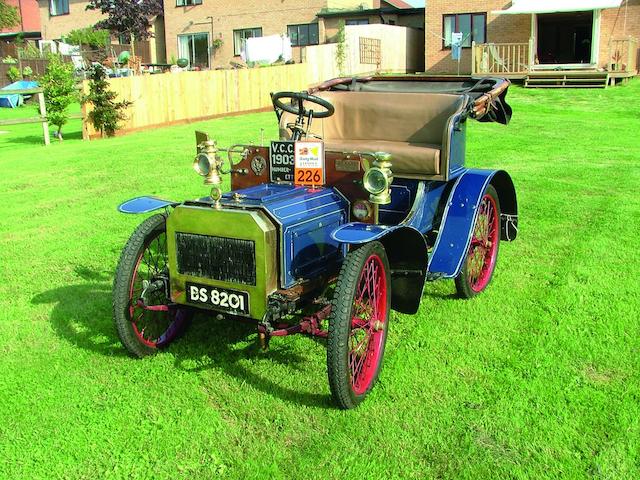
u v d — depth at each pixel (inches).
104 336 178.2
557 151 446.0
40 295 209.2
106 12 1331.2
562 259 232.8
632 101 690.8
